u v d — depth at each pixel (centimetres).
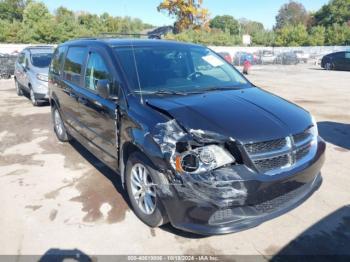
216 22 9281
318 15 8319
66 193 421
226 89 396
